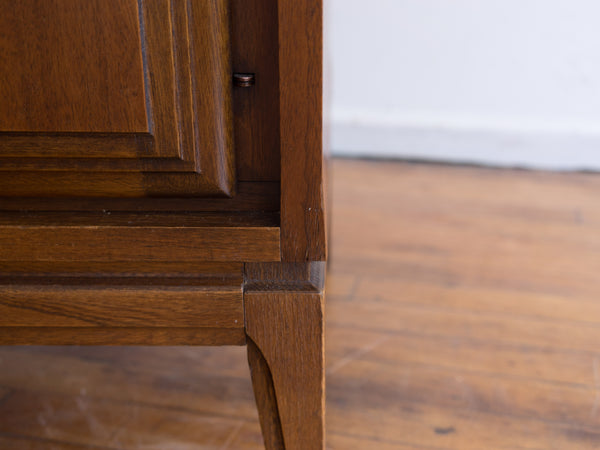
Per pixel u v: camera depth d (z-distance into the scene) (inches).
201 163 15.1
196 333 16.4
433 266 40.2
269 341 16.1
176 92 14.4
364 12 62.2
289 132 14.5
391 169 62.1
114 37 13.8
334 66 64.7
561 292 36.5
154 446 23.7
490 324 32.9
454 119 63.8
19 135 14.7
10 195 16.0
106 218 15.7
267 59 14.7
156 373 28.8
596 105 60.3
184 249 15.3
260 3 14.3
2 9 13.7
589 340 31.4
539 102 61.6
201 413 25.8
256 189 15.8
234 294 15.6
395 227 46.9
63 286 15.8
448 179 58.8
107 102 14.2
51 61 14.0
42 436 24.2
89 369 29.1
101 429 24.7
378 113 65.6
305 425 17.1
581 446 23.8
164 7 13.7
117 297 15.8
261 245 15.3
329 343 31.1
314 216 15.1
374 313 34.1
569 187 56.4
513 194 54.4
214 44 14.2
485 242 44.1
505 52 60.6
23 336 16.5
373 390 27.3
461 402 26.5
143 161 15.0
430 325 32.9
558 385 27.6
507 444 23.9
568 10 57.8
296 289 15.8
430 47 62.1
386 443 24.0
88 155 14.8
